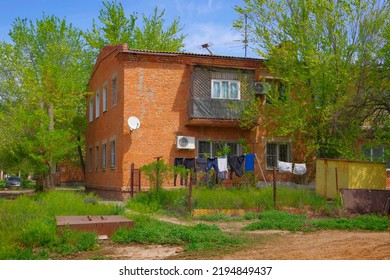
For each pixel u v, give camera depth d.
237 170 21.06
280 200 17.64
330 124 21.39
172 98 23.56
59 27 31.23
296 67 21.94
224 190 19.36
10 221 12.14
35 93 25.61
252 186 22.81
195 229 12.55
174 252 10.12
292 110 21.64
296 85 22.17
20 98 25.94
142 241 11.13
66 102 27.12
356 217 15.31
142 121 23.06
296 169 23.03
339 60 20.81
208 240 11.20
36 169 25.39
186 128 23.69
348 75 20.64
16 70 26.34
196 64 23.75
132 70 23.12
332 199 19.11
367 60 20.38
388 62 19.16
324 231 13.22
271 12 22.56
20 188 47.62
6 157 26.34
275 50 22.22
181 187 20.72
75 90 28.33
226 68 24.22
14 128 24.56
